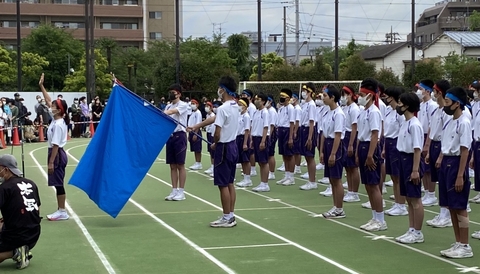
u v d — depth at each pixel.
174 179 12.69
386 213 10.93
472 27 70.00
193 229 9.72
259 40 37.69
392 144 10.76
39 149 24.72
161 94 41.72
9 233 7.28
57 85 56.59
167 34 76.44
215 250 8.30
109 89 47.91
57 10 69.69
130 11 72.19
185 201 12.53
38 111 28.62
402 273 7.10
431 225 9.91
